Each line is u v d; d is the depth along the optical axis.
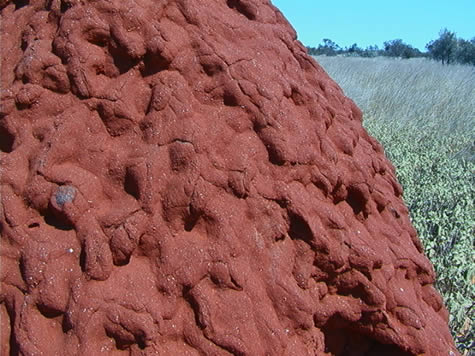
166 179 2.62
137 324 2.32
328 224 2.93
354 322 2.94
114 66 2.82
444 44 30.20
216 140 2.78
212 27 3.10
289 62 3.47
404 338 2.92
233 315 2.50
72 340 2.27
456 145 9.98
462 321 4.23
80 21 2.79
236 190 2.72
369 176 3.29
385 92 12.52
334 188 3.09
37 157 2.58
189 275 2.49
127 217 2.50
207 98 2.89
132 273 2.46
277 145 2.88
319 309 2.83
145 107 2.79
